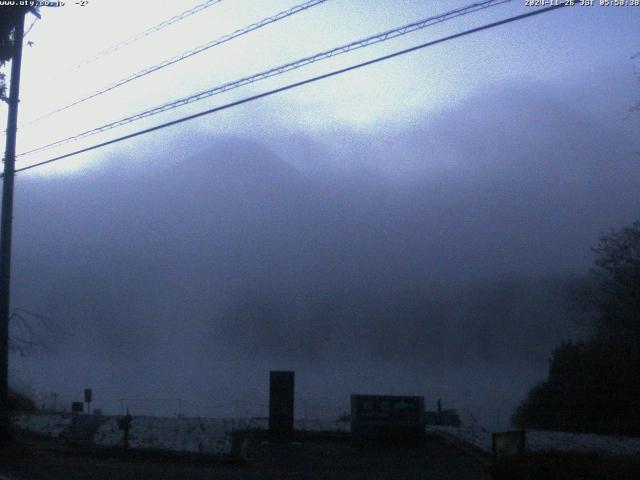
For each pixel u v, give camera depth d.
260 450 20.20
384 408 22.58
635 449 18.58
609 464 13.29
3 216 19.36
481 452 20.36
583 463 13.52
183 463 17.72
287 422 22.33
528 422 31.81
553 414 30.98
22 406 25.66
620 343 31.27
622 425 27.78
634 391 29.66
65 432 21.23
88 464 16.77
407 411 22.61
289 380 22.67
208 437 20.92
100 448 18.95
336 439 22.81
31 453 17.80
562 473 13.56
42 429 21.66
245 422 23.72
